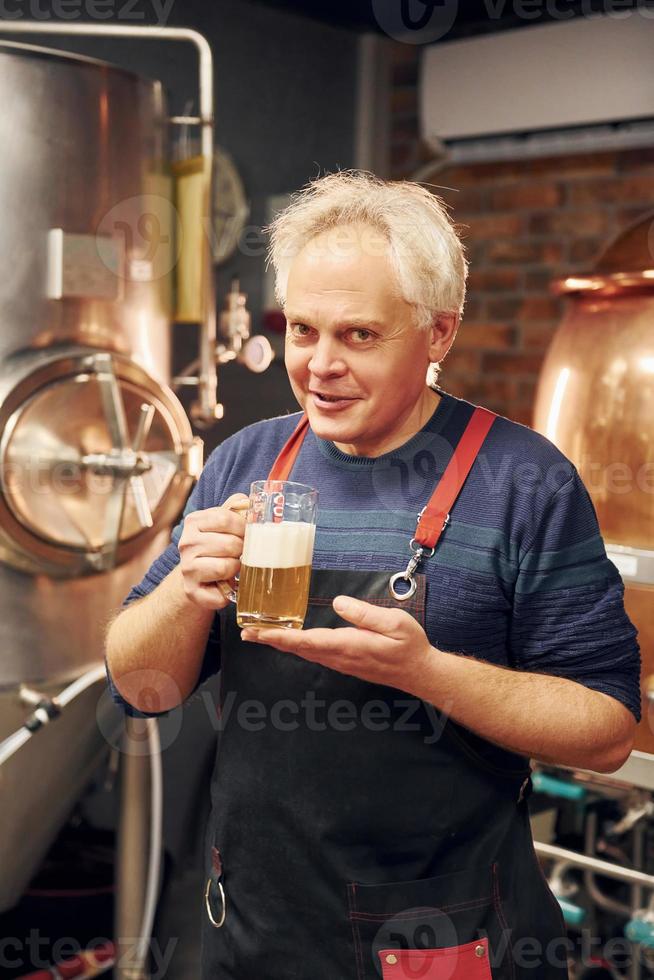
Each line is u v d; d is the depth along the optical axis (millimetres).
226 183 3135
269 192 3340
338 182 1251
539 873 1300
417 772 1212
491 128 3211
